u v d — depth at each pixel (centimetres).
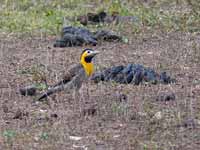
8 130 1391
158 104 1530
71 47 2114
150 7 2570
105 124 1416
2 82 1736
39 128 1403
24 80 1753
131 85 1667
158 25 2352
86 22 2411
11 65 1903
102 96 1585
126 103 1530
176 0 2606
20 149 1305
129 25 2356
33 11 2564
